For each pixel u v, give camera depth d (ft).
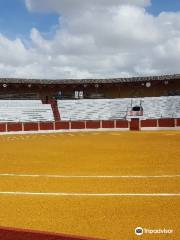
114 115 145.48
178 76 143.54
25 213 21.29
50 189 27.78
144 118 138.51
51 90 159.63
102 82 152.87
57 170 37.37
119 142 74.54
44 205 23.09
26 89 157.07
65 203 23.50
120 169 37.24
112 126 135.44
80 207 22.44
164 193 25.80
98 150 58.44
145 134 103.81
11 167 40.16
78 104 151.23
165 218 19.86
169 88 151.33
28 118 140.67
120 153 53.26
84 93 161.17
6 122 124.57
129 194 25.67
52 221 19.61
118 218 19.99
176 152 53.72
